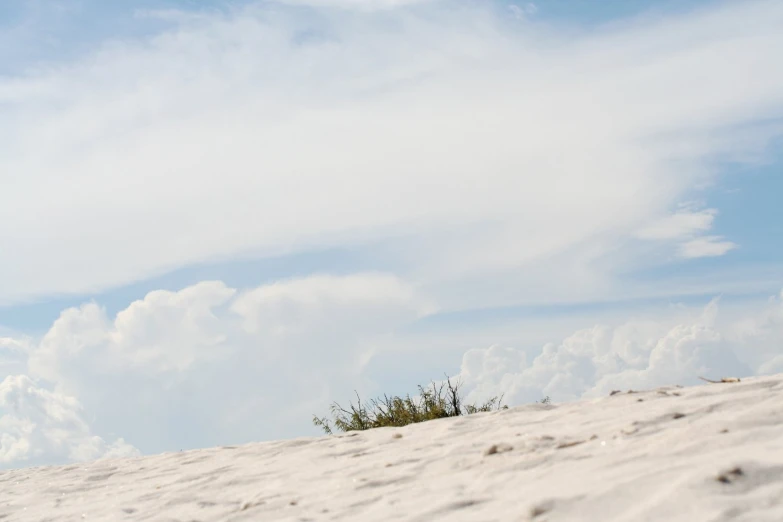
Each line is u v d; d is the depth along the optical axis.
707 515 2.88
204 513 5.30
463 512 3.85
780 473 3.14
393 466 5.59
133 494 6.71
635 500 3.27
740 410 4.71
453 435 6.63
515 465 4.60
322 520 4.42
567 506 3.41
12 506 7.20
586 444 4.73
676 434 4.23
